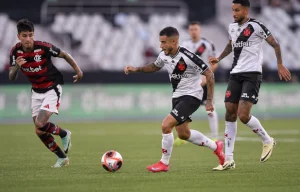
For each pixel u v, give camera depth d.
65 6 114.00
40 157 40.22
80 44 108.06
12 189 25.44
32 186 26.27
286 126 74.62
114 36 110.38
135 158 39.88
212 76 30.64
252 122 32.47
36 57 32.50
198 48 52.41
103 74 97.31
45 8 112.25
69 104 90.12
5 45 105.12
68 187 25.92
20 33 31.59
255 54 32.47
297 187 25.86
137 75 97.69
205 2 119.69
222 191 24.81
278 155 41.09
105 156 31.41
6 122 85.44
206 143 32.12
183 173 30.84
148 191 24.75
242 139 56.59
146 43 109.81
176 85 31.39
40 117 32.72
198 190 25.05
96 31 110.94
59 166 34.25
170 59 31.02
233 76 33.00
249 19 32.75
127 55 107.00
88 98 90.75
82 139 57.22
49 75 33.22
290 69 102.81
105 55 106.31
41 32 108.88
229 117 33.00
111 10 115.19
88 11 114.56
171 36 30.42
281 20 119.69
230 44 34.19
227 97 32.94
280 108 96.25
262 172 31.17
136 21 114.38
